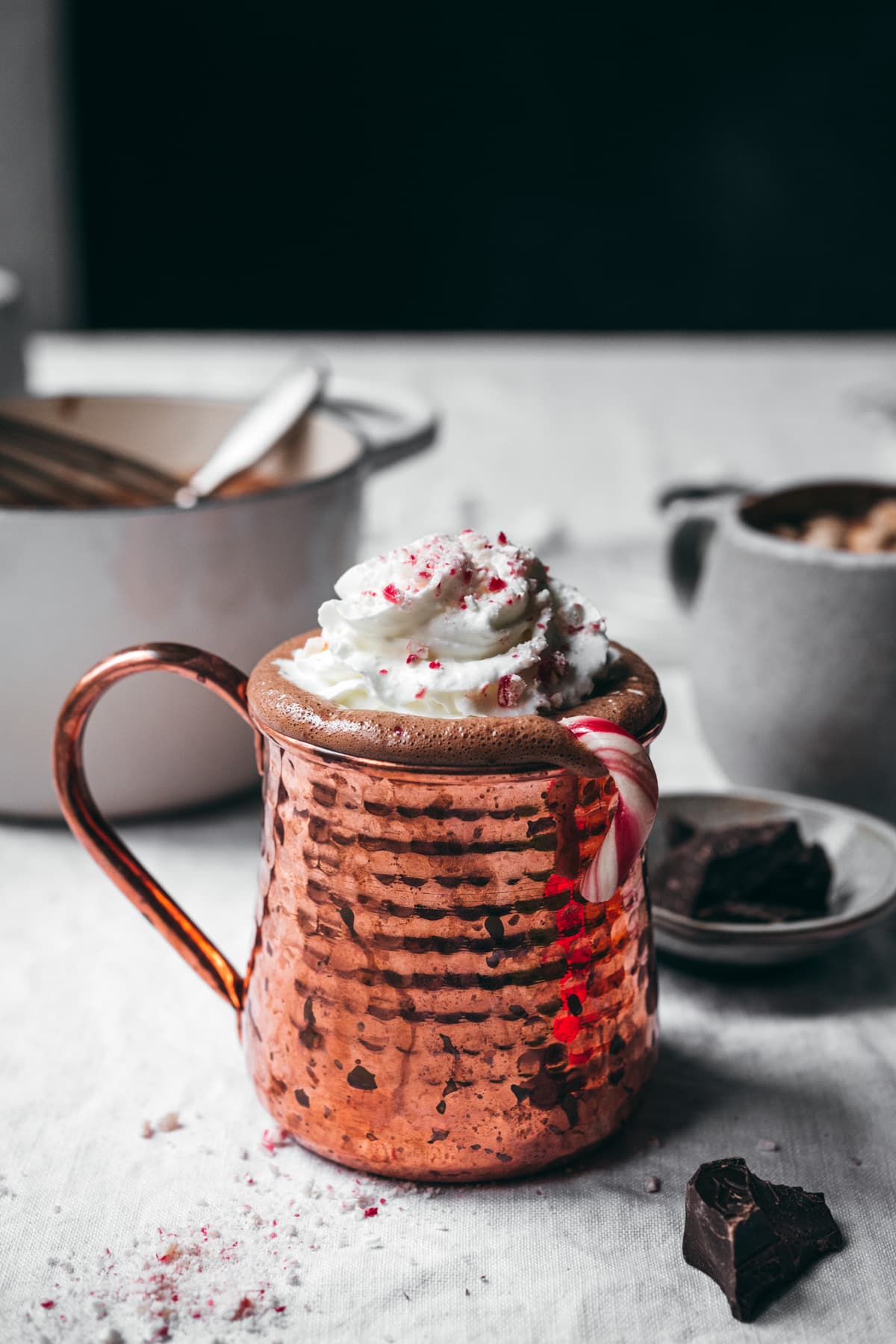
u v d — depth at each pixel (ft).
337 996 1.21
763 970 1.49
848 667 1.65
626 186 6.46
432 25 6.14
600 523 2.68
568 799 1.17
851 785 1.70
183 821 1.78
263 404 2.02
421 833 1.17
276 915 1.25
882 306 6.60
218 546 1.66
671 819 1.61
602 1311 1.16
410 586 1.21
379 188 6.45
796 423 3.34
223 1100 1.36
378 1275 1.18
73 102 6.14
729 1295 1.15
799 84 6.25
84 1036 1.43
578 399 3.61
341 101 6.26
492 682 1.19
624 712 1.21
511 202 6.49
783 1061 1.40
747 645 1.70
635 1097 1.28
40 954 1.55
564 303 6.59
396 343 4.22
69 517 1.61
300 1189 1.26
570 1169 1.28
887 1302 1.16
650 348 4.20
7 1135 1.32
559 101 6.30
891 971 1.53
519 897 1.18
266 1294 1.17
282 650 1.31
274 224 6.50
